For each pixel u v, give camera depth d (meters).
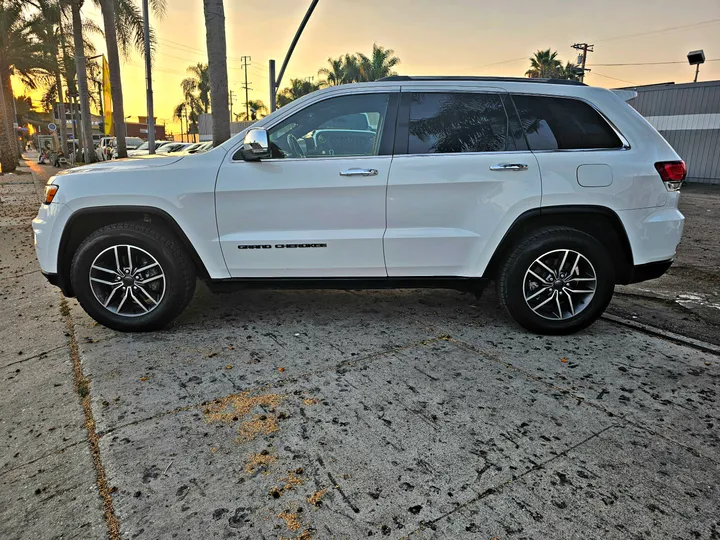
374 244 3.73
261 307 4.57
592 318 3.84
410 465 2.39
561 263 3.76
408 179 3.63
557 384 3.14
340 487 2.25
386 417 2.78
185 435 2.63
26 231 8.94
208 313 4.41
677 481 2.27
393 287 3.91
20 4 26.27
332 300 4.77
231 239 3.74
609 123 3.72
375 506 2.13
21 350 3.78
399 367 3.37
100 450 2.52
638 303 4.80
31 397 3.08
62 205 3.73
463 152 3.69
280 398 2.98
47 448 2.57
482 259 3.76
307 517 2.08
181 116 58.72
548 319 3.83
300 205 3.69
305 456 2.46
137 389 3.09
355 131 3.75
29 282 5.66
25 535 2.02
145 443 2.57
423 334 3.94
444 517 2.07
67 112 61.53
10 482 2.33
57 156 33.06
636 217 3.66
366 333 3.96
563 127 3.73
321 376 3.25
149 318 3.88
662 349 3.68
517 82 3.82
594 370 3.33
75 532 2.03
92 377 3.25
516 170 3.62
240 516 2.09
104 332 4.00
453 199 3.66
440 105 3.76
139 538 1.98
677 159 3.75
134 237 3.73
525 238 3.73
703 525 2.02
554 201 3.62
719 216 10.77
